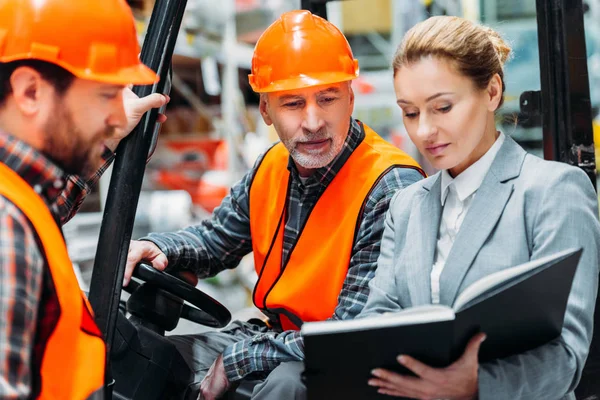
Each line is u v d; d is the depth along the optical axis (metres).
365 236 1.62
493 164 1.24
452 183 1.28
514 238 1.18
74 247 3.04
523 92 1.75
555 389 1.12
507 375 1.08
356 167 1.70
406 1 4.32
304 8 2.21
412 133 1.22
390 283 1.36
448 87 1.16
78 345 1.00
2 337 0.87
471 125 1.18
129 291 1.84
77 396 0.99
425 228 1.29
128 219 1.30
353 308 1.57
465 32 1.18
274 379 1.49
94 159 1.07
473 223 1.21
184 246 1.94
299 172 1.77
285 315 1.74
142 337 1.65
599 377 1.56
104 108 1.04
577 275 1.14
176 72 3.96
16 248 0.90
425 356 1.02
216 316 1.80
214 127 3.86
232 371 1.62
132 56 1.08
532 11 1.88
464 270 1.19
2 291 0.88
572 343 1.12
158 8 1.40
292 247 1.73
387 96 4.36
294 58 1.65
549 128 1.66
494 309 1.01
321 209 1.70
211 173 3.76
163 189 3.73
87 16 1.01
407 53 1.18
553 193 1.17
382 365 1.03
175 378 1.66
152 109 1.36
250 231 1.95
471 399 1.08
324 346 0.98
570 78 1.62
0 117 1.00
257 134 4.16
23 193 0.97
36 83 0.99
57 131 1.01
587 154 1.64
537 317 1.06
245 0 3.98
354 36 4.61
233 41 3.81
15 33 0.98
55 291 0.95
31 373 0.94
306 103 1.64
